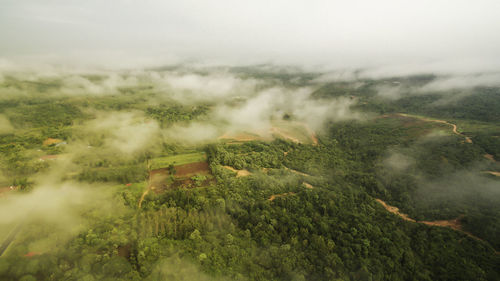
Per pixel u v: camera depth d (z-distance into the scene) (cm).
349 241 8625
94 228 8744
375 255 8125
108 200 10925
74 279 6725
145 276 7088
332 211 10150
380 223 9719
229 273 7369
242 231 9050
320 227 9244
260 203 10300
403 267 7894
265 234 8862
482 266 7681
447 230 9212
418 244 8788
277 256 8100
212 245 8312
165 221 9219
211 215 9638
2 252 7825
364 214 10144
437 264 8025
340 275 7506
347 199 11050
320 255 8181
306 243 8575
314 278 7538
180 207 10088
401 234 9169
